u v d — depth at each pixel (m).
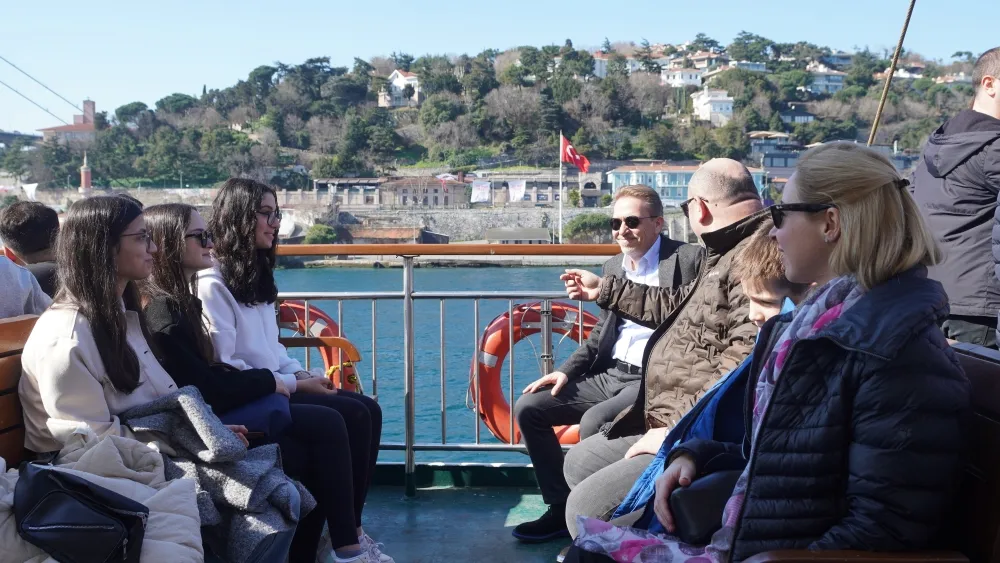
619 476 2.35
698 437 2.04
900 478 1.39
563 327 4.52
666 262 3.24
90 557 1.76
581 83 138.88
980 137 2.93
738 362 2.32
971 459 1.54
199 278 2.81
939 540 1.47
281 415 2.57
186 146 125.81
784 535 1.51
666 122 138.38
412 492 3.87
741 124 134.88
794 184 1.63
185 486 2.05
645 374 2.63
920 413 1.39
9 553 1.77
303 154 135.50
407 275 3.86
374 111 141.62
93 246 2.16
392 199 105.56
